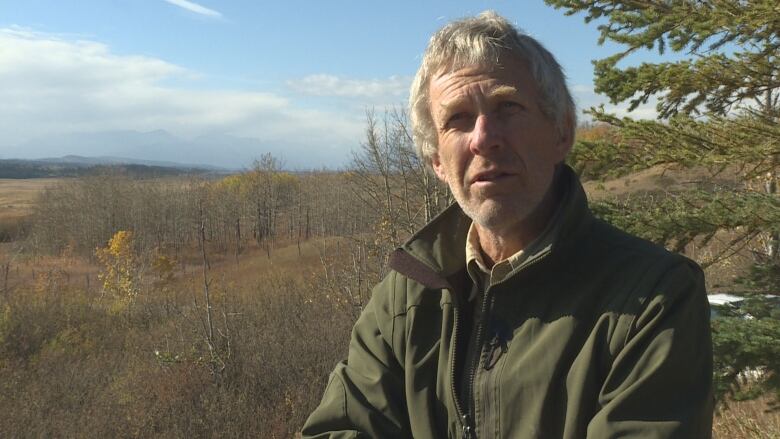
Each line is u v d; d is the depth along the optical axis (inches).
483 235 58.8
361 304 571.2
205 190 2174.0
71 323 682.8
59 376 476.4
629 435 43.2
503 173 53.8
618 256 50.5
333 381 65.9
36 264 1659.7
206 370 464.8
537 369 49.8
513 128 53.7
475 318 57.4
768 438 163.2
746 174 114.7
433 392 58.6
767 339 93.0
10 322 612.7
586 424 47.4
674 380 44.2
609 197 123.6
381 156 608.1
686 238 109.7
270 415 409.1
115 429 378.9
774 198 105.5
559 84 55.7
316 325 535.2
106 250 965.8
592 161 123.2
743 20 105.9
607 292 49.2
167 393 434.9
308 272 800.3
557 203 57.4
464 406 55.0
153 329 637.9
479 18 56.9
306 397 427.5
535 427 49.2
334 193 1678.2
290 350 481.1
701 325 46.8
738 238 113.3
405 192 605.0
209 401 414.0
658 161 115.4
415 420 58.5
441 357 57.9
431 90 58.3
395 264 62.3
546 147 55.2
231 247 2036.2
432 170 63.9
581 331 49.1
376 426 61.2
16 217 2669.8
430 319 60.4
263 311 588.7
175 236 2078.0
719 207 105.4
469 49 54.5
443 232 61.6
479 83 54.2
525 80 54.2
